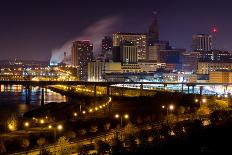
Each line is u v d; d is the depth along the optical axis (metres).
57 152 153.12
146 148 160.00
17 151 163.25
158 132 183.00
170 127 195.12
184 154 153.62
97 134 198.00
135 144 163.75
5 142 181.12
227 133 187.75
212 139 176.38
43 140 173.38
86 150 155.75
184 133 187.62
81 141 178.38
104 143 156.88
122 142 164.12
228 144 168.62
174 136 182.38
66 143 164.00
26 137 193.25
